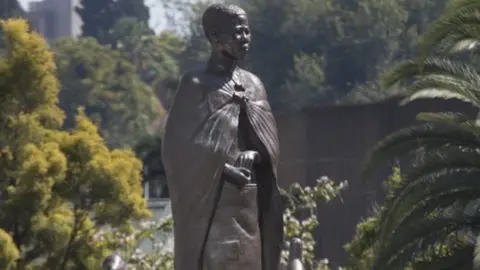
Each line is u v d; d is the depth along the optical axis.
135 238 45.59
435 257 37.91
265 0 107.94
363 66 104.06
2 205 47.00
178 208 18.95
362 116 65.56
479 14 37.06
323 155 66.94
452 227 37.03
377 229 40.06
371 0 104.44
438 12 104.88
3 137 48.25
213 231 18.91
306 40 106.06
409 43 104.06
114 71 112.69
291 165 68.31
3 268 44.19
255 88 19.44
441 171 37.00
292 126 68.38
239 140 19.22
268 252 19.25
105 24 144.88
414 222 37.31
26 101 49.12
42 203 46.72
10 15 129.00
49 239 46.81
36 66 48.81
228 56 19.39
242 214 18.97
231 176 18.94
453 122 38.69
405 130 38.34
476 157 36.94
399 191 37.38
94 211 49.34
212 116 19.00
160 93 124.00
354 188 65.75
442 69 38.69
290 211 40.94
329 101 101.88
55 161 46.38
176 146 18.95
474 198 37.09
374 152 38.59
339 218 66.56
